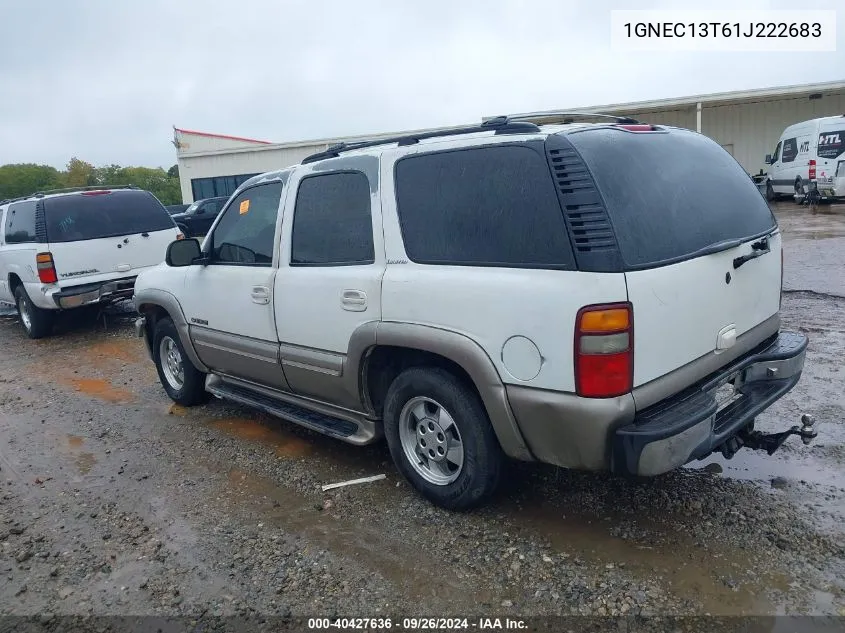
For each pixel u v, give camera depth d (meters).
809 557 3.03
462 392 3.36
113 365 7.58
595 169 2.88
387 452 4.52
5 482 4.55
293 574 3.21
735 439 3.52
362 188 3.73
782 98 25.55
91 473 4.60
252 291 4.44
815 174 18.83
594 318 2.75
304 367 4.13
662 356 2.93
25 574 3.39
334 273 3.82
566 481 3.86
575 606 2.83
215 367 5.15
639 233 2.88
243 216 4.61
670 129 3.57
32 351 8.67
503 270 3.06
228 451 4.77
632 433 2.80
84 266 8.79
